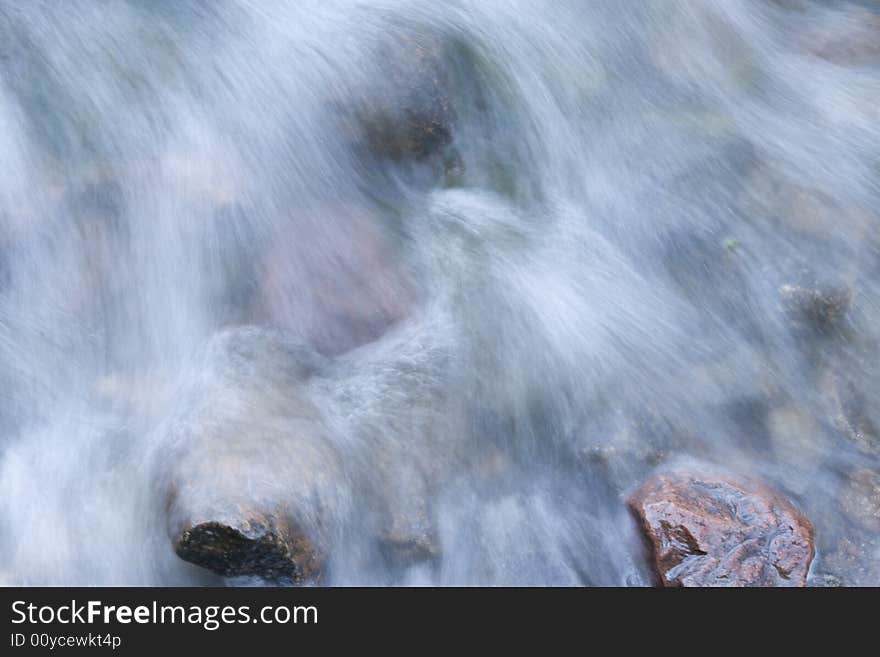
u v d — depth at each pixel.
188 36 2.25
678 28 2.32
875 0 2.37
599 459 2.01
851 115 2.25
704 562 1.92
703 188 2.18
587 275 2.12
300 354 2.04
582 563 1.97
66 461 2.01
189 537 1.90
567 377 2.05
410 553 1.97
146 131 2.19
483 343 2.06
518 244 2.14
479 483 2.00
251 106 2.20
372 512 1.97
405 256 2.12
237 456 1.94
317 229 2.13
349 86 2.17
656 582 1.93
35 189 2.15
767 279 2.11
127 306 2.10
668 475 1.98
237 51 2.23
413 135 2.16
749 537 1.93
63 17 2.25
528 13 2.27
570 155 2.22
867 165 2.20
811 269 2.11
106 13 2.26
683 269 2.14
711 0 2.34
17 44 2.23
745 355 2.07
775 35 2.34
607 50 2.29
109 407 2.04
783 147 2.22
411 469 1.99
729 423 2.03
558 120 2.24
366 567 1.96
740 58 2.32
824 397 2.05
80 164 2.16
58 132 2.19
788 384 2.06
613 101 2.26
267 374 2.02
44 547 1.97
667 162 2.21
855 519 1.97
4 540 1.97
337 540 1.96
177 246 2.12
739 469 2.00
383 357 2.04
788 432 2.03
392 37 2.18
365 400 2.01
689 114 2.25
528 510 2.00
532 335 2.07
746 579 1.91
